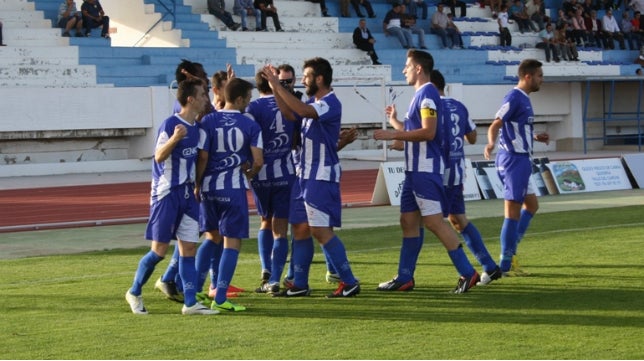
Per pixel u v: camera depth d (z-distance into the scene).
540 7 69.81
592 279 18.00
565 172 37.44
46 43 52.28
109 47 53.38
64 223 29.28
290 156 17.67
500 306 15.68
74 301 16.53
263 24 59.56
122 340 13.51
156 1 58.66
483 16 69.69
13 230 28.08
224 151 15.98
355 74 59.44
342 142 17.33
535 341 13.11
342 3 64.19
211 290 17.23
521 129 18.72
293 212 16.91
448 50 63.59
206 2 61.03
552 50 66.81
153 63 54.41
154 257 15.41
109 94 50.12
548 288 17.23
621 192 37.19
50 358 12.50
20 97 47.62
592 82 66.50
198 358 12.41
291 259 18.16
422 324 14.40
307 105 16.23
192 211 15.55
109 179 45.44
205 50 56.28
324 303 16.30
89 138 50.69
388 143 58.50
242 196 16.00
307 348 12.90
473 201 34.50
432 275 18.92
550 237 24.05
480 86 62.06
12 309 15.84
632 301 15.81
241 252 22.59
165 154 15.17
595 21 71.12
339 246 16.77
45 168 48.41
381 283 17.92
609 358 12.09
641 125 68.50
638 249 21.62
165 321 14.88
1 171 47.12
